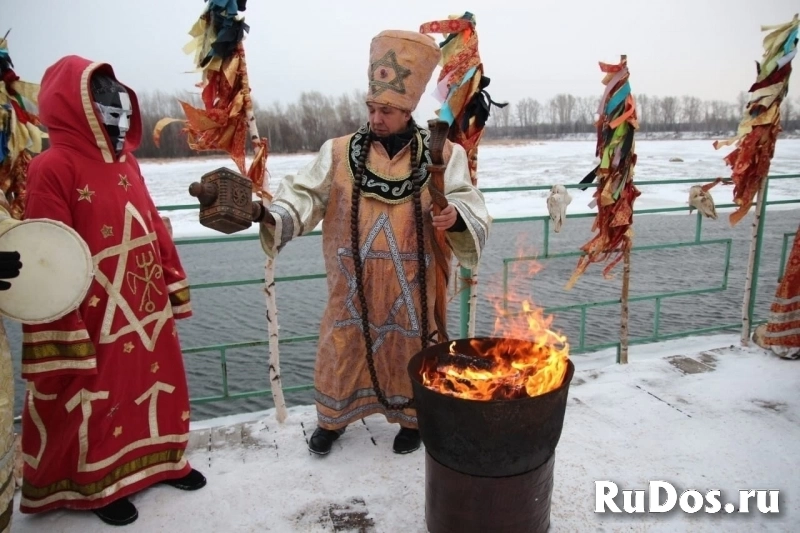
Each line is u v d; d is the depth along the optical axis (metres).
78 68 2.12
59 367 2.04
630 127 3.42
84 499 2.25
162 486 2.53
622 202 3.58
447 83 3.00
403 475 2.59
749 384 3.41
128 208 2.25
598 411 3.12
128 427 2.32
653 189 13.98
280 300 7.21
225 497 2.46
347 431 2.97
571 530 2.22
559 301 6.95
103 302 2.18
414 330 2.57
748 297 3.95
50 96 2.12
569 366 2.00
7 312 1.84
